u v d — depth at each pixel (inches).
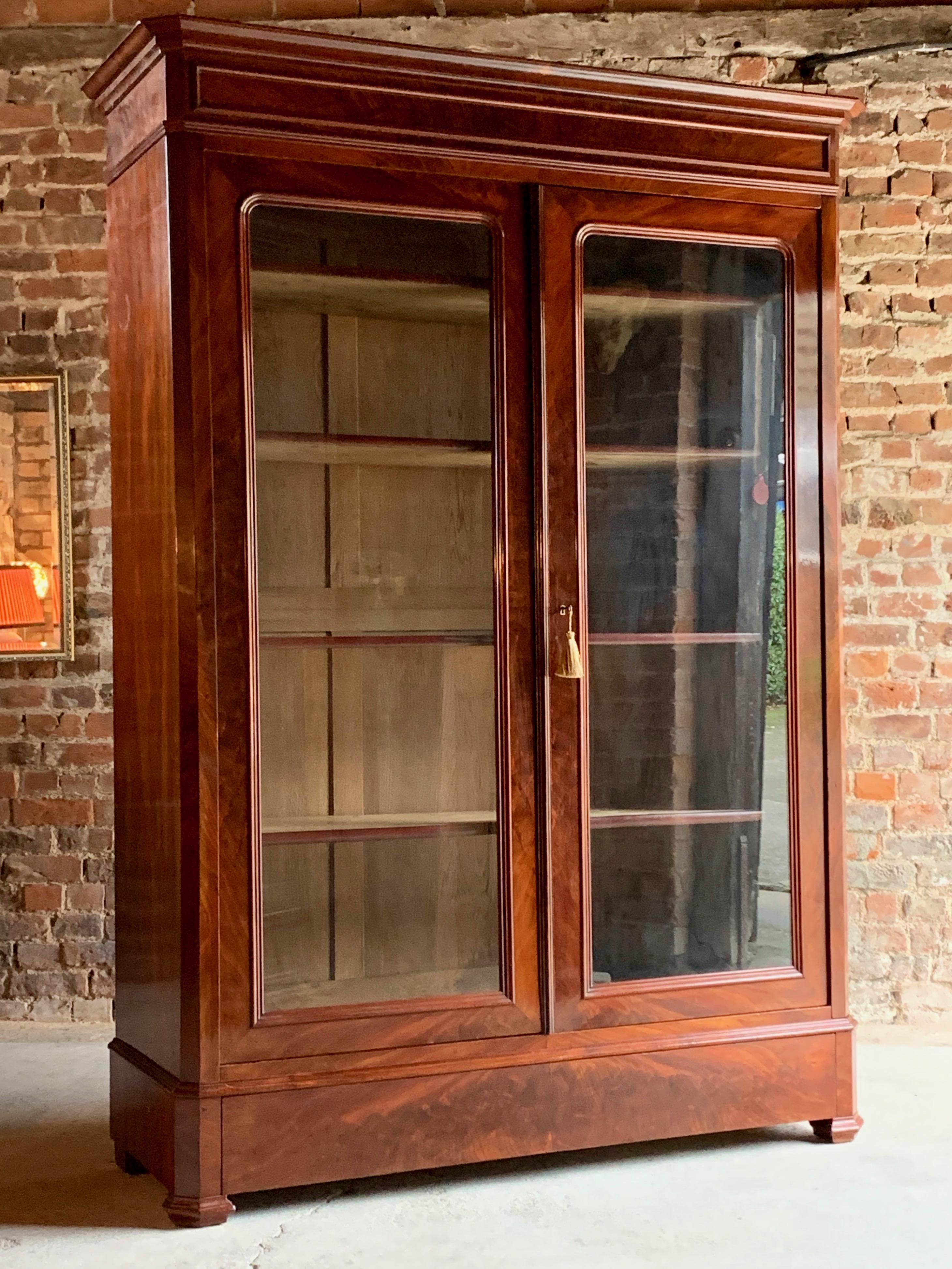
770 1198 111.3
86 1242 103.2
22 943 163.2
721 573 124.0
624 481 121.0
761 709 124.7
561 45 162.1
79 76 163.3
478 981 115.2
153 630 112.4
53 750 163.3
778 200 125.0
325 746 112.7
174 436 106.8
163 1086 107.7
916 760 161.8
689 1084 119.2
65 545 162.2
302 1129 107.9
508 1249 101.5
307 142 110.0
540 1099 114.5
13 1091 140.6
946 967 161.3
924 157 162.2
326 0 161.2
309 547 112.3
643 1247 101.8
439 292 115.6
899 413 162.1
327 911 111.7
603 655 120.0
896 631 161.6
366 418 114.0
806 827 125.2
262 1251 101.3
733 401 124.4
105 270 163.8
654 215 120.8
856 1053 149.3
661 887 121.0
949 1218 107.1
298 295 111.6
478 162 115.0
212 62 107.2
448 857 115.3
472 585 117.0
